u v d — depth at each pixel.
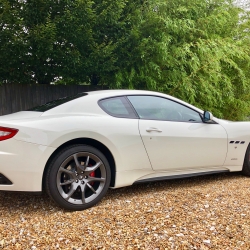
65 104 3.18
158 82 6.75
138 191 3.60
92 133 3.03
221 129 3.93
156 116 3.56
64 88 7.39
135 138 3.28
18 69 6.27
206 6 7.05
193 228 2.46
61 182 2.94
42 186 2.90
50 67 6.55
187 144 3.62
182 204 3.04
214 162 3.88
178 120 3.69
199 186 3.78
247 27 7.63
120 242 2.26
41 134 2.80
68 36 5.95
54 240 2.30
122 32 6.66
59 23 5.74
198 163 3.74
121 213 2.84
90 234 2.39
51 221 2.69
